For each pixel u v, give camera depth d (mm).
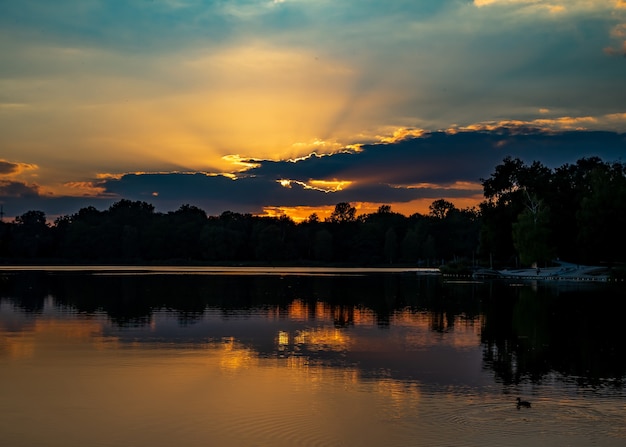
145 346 37844
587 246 116812
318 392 27281
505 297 72938
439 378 29922
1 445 20906
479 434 21953
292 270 177250
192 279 110438
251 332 43625
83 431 22266
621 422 23266
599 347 38188
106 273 135875
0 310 56344
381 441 21250
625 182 117625
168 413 24281
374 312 56562
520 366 32500
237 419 23547
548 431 22250
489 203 144250
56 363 32844
